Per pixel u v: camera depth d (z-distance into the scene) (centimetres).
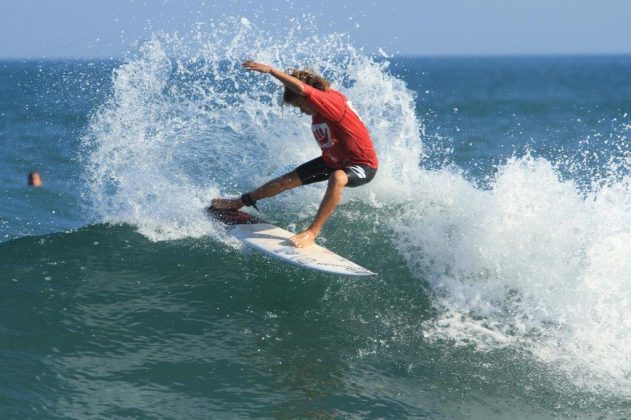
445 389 1984
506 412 1884
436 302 2480
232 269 2659
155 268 2669
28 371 1933
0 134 7525
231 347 2167
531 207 2634
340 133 2434
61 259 2716
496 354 2170
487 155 6788
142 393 1883
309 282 2577
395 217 2936
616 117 11162
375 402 1900
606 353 2162
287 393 1927
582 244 2480
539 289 2425
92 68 11788
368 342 2234
